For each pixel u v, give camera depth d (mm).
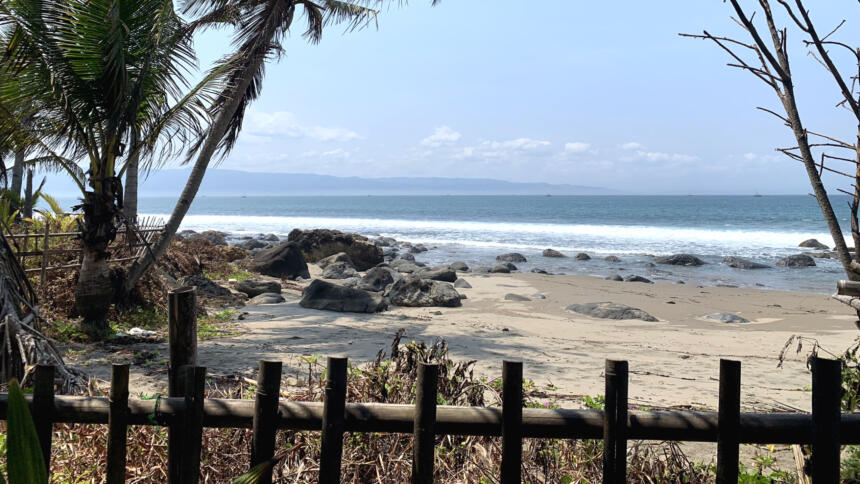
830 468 2252
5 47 7586
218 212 104688
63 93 7801
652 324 13055
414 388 3922
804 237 42219
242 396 4363
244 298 14227
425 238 44344
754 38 2539
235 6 10398
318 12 12938
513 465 2377
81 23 7539
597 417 2414
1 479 2516
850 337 11664
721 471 2340
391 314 13039
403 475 3295
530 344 9930
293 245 21125
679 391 7012
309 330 10305
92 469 3180
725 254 33000
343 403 2352
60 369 5254
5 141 8258
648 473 3621
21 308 6219
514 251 34781
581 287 19656
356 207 127812
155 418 2420
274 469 3166
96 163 8461
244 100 11531
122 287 9789
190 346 2865
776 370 8438
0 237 6293
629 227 52562
